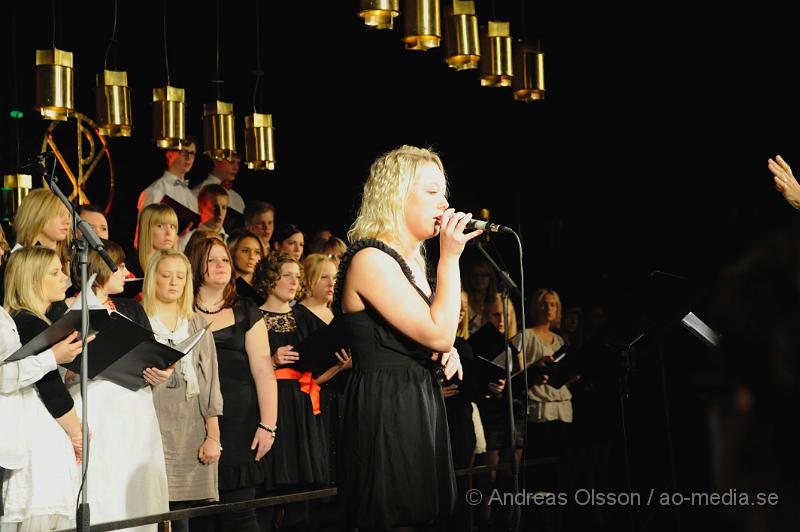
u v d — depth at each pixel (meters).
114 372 5.81
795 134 11.67
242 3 12.75
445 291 3.75
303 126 13.17
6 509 5.21
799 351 0.86
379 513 3.63
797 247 0.88
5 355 5.25
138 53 12.00
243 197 12.85
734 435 0.88
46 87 7.81
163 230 7.98
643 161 12.87
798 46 11.58
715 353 0.92
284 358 7.11
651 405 9.31
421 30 7.64
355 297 3.82
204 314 6.98
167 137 9.03
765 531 0.86
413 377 3.78
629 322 7.22
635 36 12.81
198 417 6.45
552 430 9.71
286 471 7.14
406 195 3.95
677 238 12.52
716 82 12.24
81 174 11.03
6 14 10.93
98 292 6.42
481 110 13.77
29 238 6.64
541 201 13.63
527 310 11.39
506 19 12.93
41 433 5.40
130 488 5.84
